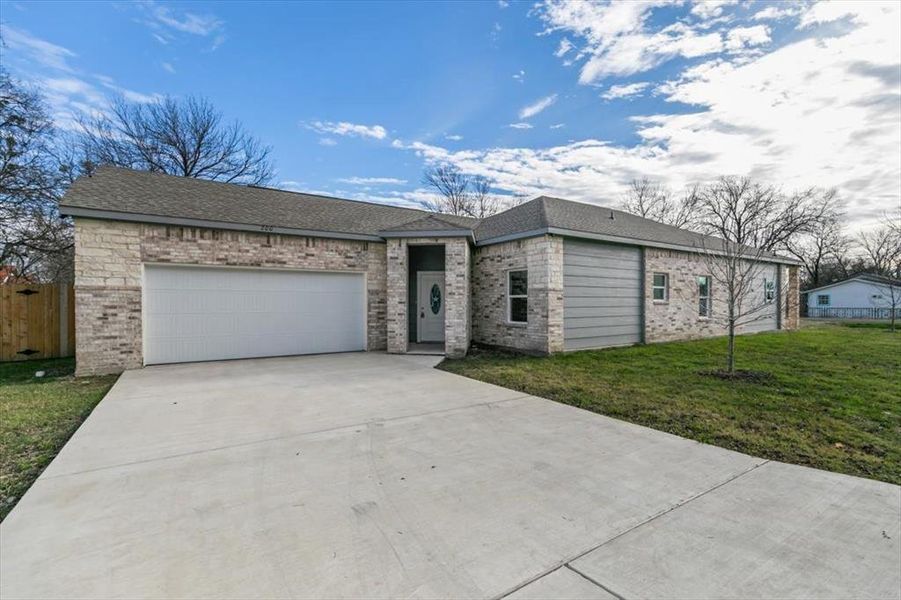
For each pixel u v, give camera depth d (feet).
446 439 14.30
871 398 19.08
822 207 98.89
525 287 36.88
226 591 6.72
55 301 33.42
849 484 10.82
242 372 26.84
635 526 8.84
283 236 33.47
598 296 37.86
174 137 71.61
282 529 8.63
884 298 98.02
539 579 7.11
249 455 12.78
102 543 8.07
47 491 10.32
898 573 7.27
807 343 40.06
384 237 35.09
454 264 34.58
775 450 13.20
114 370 27.20
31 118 44.42
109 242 27.17
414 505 9.69
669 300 43.50
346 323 36.76
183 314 30.04
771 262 55.16
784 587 6.91
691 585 6.96
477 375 25.76
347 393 21.07
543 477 11.27
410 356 34.14
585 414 17.38
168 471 11.57
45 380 24.72
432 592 6.75
